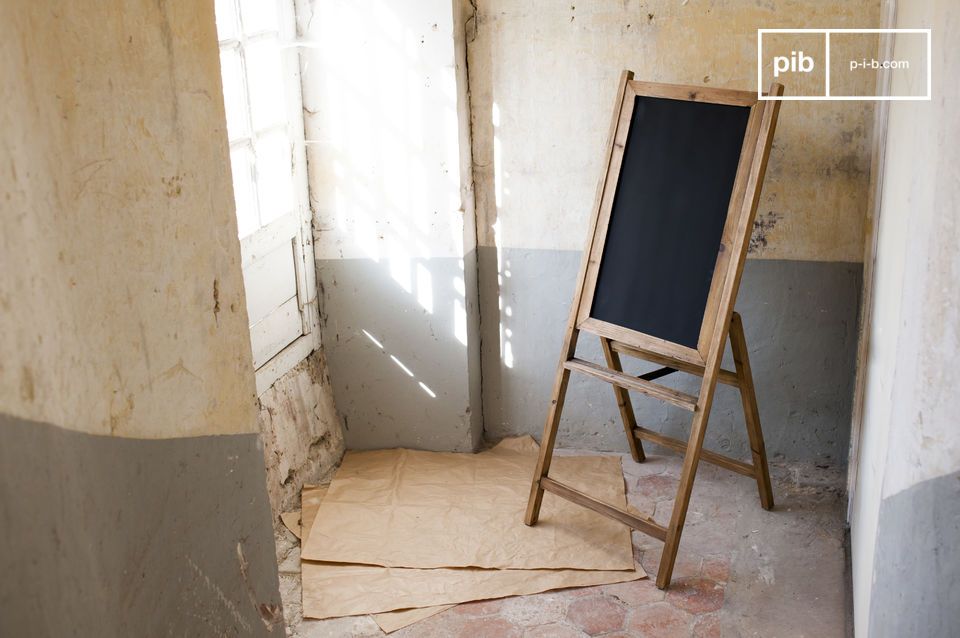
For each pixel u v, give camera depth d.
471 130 3.57
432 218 3.54
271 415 3.37
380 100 3.45
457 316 3.65
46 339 1.10
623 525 3.27
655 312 3.01
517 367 3.83
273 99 3.34
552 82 3.45
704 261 2.90
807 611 2.80
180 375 1.50
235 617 1.71
